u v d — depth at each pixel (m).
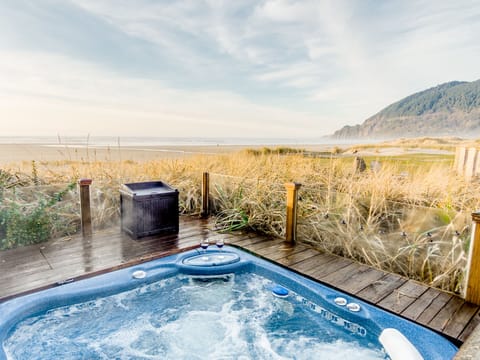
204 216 5.53
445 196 3.78
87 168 5.36
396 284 2.95
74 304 2.58
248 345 2.37
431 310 2.49
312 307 2.70
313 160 5.82
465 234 2.90
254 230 4.67
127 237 4.20
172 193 4.37
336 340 2.41
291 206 4.09
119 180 5.25
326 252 3.80
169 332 2.51
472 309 2.51
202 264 3.24
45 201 4.06
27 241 3.84
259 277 3.26
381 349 2.17
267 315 2.74
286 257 3.60
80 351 2.25
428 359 1.87
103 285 2.74
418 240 3.25
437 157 5.52
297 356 2.25
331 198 4.04
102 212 4.73
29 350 2.19
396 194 3.98
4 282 2.77
